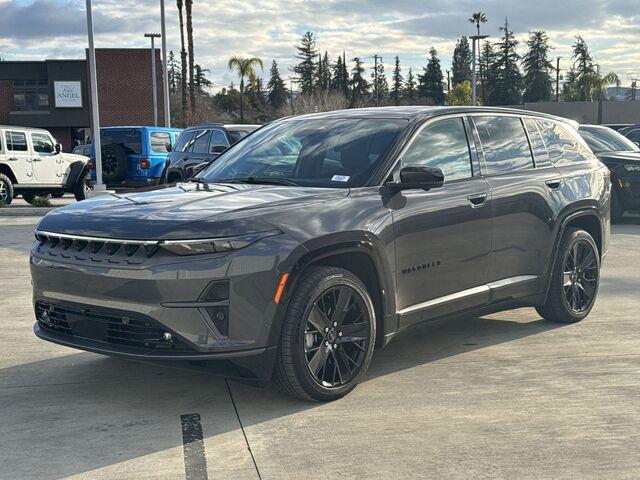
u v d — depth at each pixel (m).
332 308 4.52
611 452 3.83
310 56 118.81
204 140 14.40
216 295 4.07
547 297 6.34
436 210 5.11
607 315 6.91
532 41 114.94
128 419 4.34
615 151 14.35
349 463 3.71
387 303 4.81
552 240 6.15
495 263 5.64
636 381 4.99
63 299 4.43
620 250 10.85
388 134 5.20
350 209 4.62
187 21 53.72
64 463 3.74
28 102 51.00
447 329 6.46
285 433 4.11
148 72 51.59
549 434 4.07
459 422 4.25
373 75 125.88
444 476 3.55
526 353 5.68
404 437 4.04
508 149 5.99
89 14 19.92
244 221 4.20
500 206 5.62
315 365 4.44
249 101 102.12
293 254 4.23
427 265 5.07
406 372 5.21
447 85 123.88
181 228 4.11
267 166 5.39
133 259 4.14
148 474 3.60
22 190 18.89
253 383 4.30
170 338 4.12
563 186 6.29
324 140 5.38
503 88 110.12
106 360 5.52
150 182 19.98
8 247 11.58
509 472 3.60
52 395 4.77
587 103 48.91
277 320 4.22
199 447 3.93
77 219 4.49
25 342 6.04
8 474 3.61
